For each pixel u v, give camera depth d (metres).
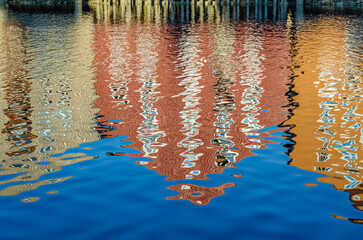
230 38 20.67
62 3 56.47
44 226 4.12
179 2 56.84
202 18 33.38
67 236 3.93
